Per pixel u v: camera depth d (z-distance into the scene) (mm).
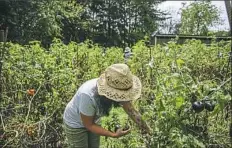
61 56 5551
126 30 37812
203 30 27078
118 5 37781
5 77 5066
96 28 36875
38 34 21484
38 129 4766
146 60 5707
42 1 22031
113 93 3029
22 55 5266
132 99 3055
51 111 4906
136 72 5621
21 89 5066
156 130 3047
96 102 3172
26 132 4738
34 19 21359
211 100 2920
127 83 3039
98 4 37375
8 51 5238
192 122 3023
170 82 3100
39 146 4801
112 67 3082
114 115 3957
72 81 5078
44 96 4984
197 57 6457
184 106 2973
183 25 28094
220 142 4164
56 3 23688
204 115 3135
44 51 5602
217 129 4219
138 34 36906
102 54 6070
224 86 3469
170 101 2984
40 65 5094
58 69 5117
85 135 3445
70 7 27156
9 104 4988
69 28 28562
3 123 4793
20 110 4980
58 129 4898
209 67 6402
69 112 3396
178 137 2865
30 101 4793
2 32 5258
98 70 5742
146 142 3881
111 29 37562
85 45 6059
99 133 3258
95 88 3191
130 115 3287
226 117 4359
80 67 5660
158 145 3014
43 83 4984
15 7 20953
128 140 4082
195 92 2969
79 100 3242
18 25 21094
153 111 3289
